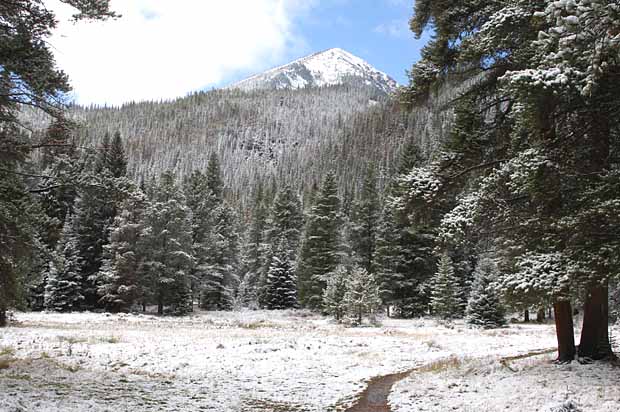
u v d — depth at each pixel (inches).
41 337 861.2
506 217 492.4
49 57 464.1
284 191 2477.9
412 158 1678.2
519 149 513.3
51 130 512.7
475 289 1465.3
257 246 2704.2
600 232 390.0
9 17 460.4
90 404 374.0
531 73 378.3
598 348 500.4
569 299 423.2
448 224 520.4
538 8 434.6
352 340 970.7
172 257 1877.5
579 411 320.8
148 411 373.7
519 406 374.0
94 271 1903.3
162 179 2090.3
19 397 375.2
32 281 976.3
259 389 496.4
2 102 463.5
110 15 477.4
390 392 488.4
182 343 842.8
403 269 1774.1
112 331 1051.3
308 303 1920.5
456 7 548.4
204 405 410.6
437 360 692.1
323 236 1991.9
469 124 561.3
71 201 1797.5
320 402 446.9
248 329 1235.2
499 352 780.6
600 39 279.7
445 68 572.1
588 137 458.0
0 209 470.9
